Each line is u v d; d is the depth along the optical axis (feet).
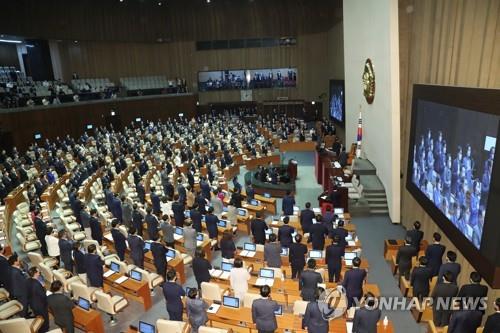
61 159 84.38
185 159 87.20
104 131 111.55
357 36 74.74
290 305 31.35
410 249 36.94
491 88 29.35
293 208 52.42
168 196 62.44
